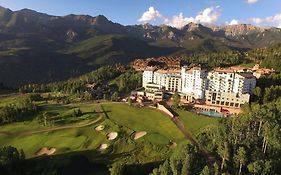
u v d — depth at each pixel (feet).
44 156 479.00
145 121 599.57
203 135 486.38
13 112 632.79
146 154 474.90
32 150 500.33
